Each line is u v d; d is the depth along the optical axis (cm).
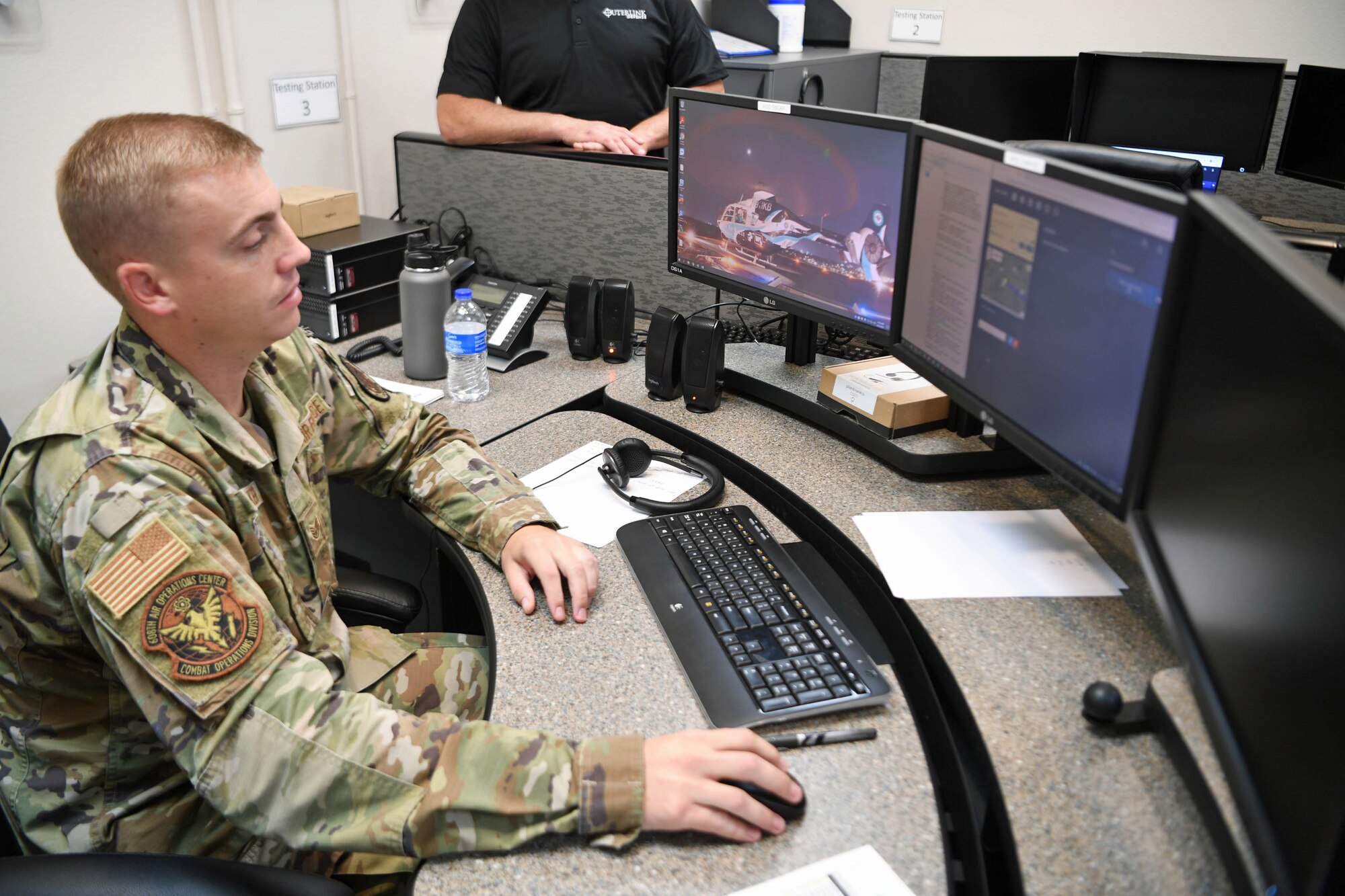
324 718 81
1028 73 239
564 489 125
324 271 177
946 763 87
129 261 86
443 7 261
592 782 74
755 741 78
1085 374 88
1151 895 63
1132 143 221
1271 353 60
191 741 81
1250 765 60
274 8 217
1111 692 78
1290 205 231
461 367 152
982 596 96
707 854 72
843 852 71
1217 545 66
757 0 317
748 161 141
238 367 98
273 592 99
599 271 196
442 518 118
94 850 90
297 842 79
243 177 89
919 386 131
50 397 90
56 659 90
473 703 119
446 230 217
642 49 248
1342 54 272
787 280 142
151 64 197
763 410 146
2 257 182
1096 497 88
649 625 98
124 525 80
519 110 249
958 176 106
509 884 71
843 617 100
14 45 175
